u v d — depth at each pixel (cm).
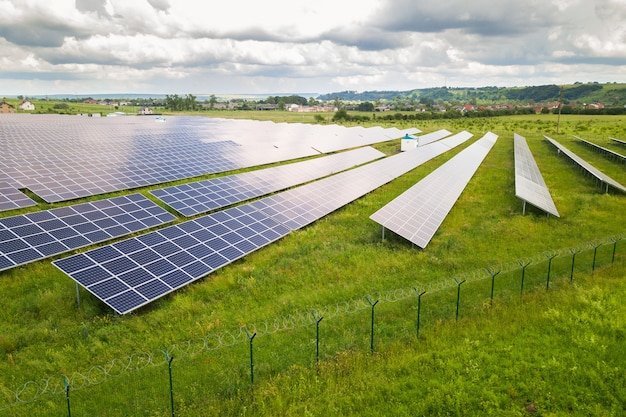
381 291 2411
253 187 4338
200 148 6353
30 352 1778
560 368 1678
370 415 1445
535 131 12700
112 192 4028
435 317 2134
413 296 2358
